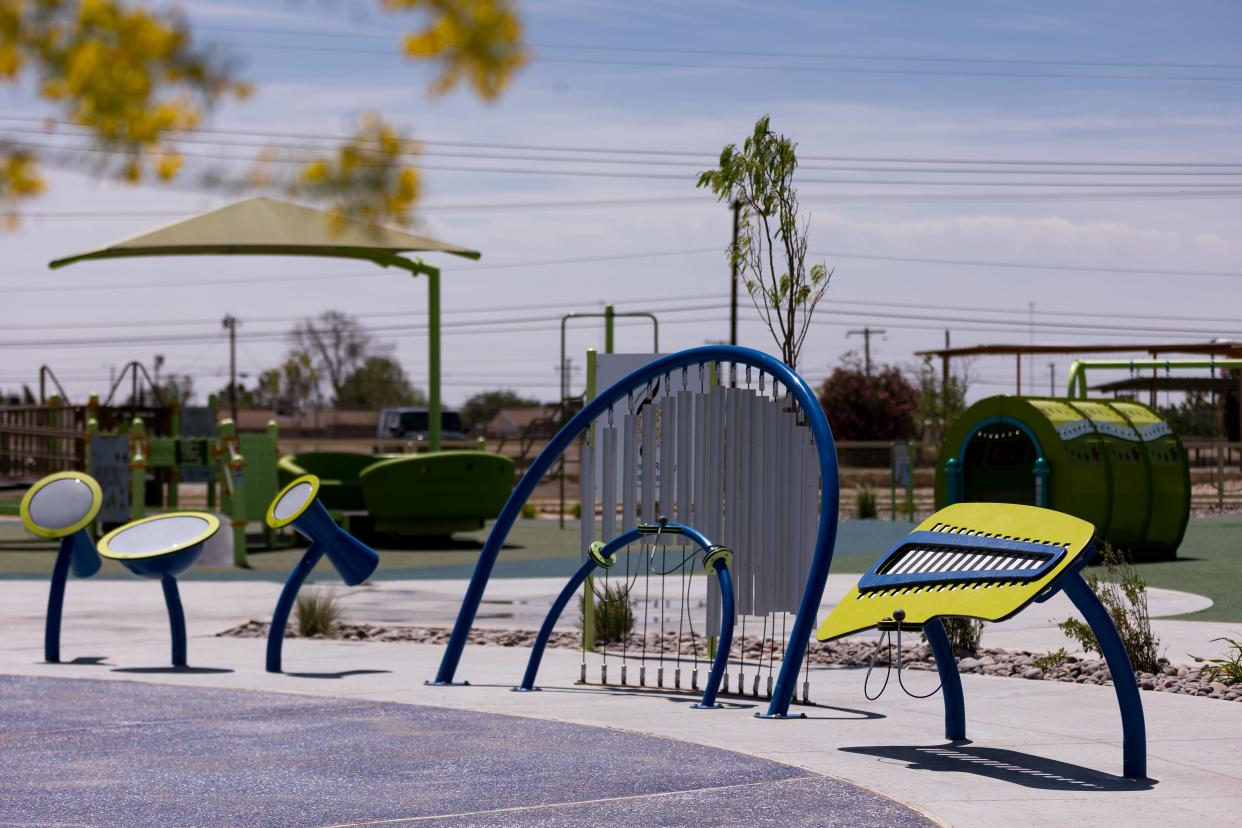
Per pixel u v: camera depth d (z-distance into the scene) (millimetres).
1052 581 5973
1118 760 6574
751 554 8875
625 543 9180
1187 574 17750
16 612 14055
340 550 9906
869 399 57875
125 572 19688
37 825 5336
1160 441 20953
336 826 5285
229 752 6859
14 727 7578
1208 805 5598
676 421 9172
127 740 7188
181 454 23578
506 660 10578
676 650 11305
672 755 6723
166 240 24922
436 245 25828
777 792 5848
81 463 25281
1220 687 8648
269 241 24922
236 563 20609
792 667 7926
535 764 6516
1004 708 8148
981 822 5289
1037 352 34906
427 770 6383
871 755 6711
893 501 31500
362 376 135750
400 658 10641
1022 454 23734
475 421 122562
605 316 21438
